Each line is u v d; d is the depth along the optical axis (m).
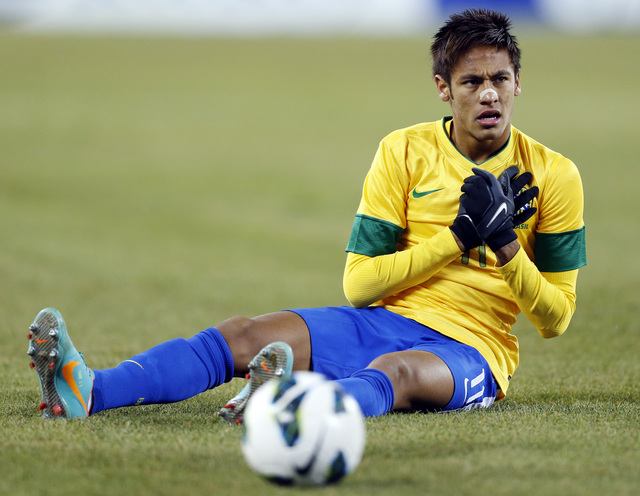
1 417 13.77
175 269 47.94
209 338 13.95
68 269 46.34
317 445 9.33
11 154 88.75
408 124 105.19
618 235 56.22
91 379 12.92
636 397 17.31
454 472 10.01
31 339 12.53
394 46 163.38
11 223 61.12
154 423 13.12
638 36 175.25
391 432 11.92
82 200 71.69
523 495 9.18
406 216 15.65
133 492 9.32
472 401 14.38
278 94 124.31
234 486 9.53
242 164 87.00
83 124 104.31
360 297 15.14
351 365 14.47
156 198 73.00
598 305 35.09
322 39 173.62
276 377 12.05
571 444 11.45
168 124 105.88
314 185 78.31
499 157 15.27
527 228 15.31
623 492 9.31
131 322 32.59
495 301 15.16
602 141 92.06
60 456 10.76
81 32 185.25
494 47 14.76
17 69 134.88
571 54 150.88
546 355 25.41
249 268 48.75
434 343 14.55
